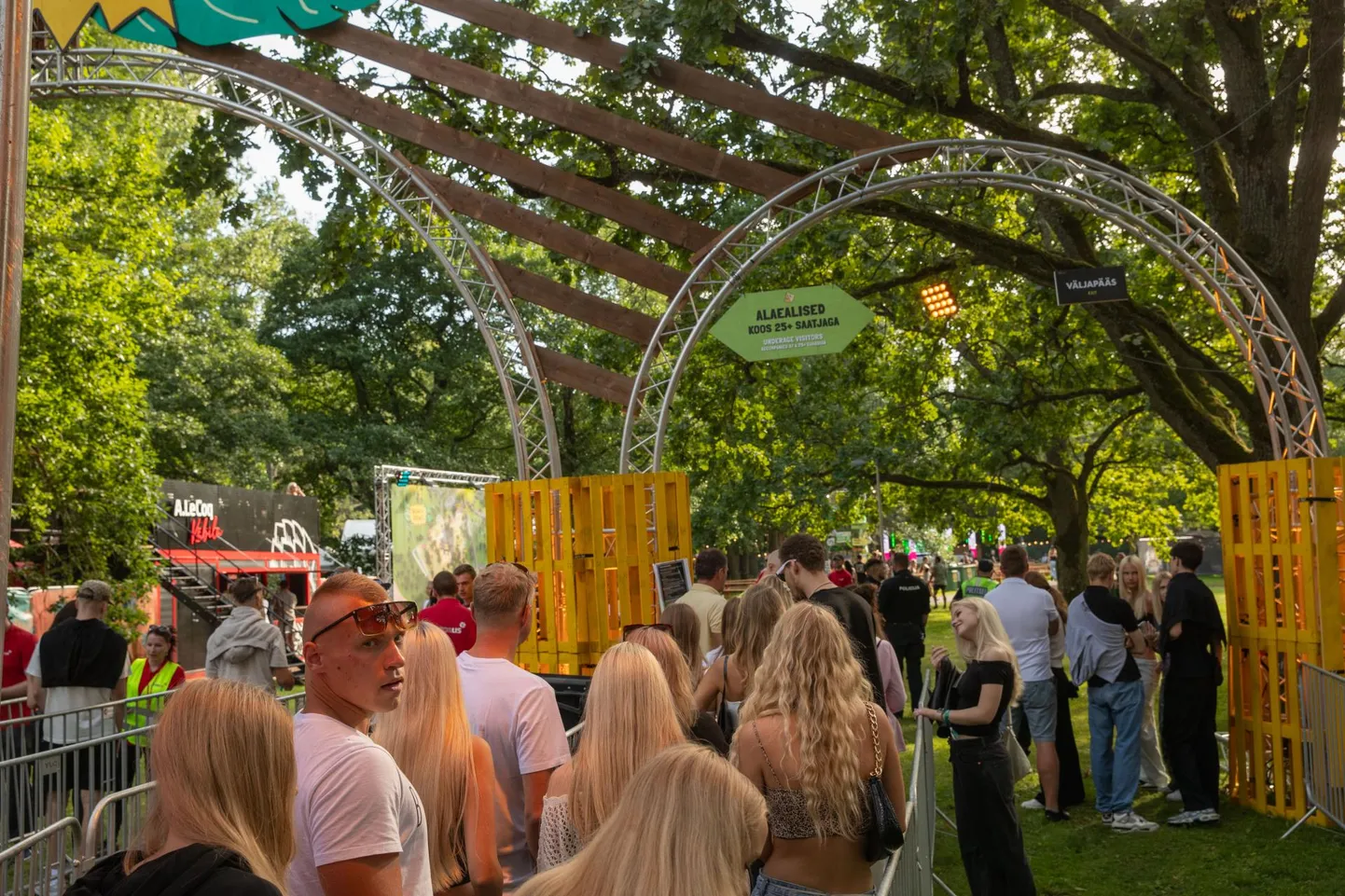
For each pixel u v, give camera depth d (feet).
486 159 37.17
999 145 35.88
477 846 11.47
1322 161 40.75
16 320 10.04
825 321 37.01
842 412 79.61
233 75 37.14
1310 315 41.96
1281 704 31.45
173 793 6.87
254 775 7.01
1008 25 50.90
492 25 36.42
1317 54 40.01
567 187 37.11
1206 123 43.98
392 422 131.44
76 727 28.60
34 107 59.16
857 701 12.10
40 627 53.21
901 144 35.65
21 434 52.65
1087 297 40.40
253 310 132.36
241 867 6.60
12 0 10.21
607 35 36.11
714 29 35.96
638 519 34.50
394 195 38.60
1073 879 25.18
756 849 6.48
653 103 43.37
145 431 57.57
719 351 64.49
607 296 131.75
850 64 42.80
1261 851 26.99
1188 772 29.43
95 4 35.60
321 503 139.44
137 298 59.06
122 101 98.99
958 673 23.50
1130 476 98.89
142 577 56.49
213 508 83.05
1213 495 95.50
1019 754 25.03
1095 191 44.11
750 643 17.26
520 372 38.68
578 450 131.03
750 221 36.01
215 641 30.66
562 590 34.96
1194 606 29.40
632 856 6.27
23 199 10.24
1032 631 30.37
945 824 30.19
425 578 66.18
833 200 36.83
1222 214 46.44
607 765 11.30
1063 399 65.26
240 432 112.47
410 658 11.59
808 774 11.65
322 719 9.04
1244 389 44.73
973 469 82.43
